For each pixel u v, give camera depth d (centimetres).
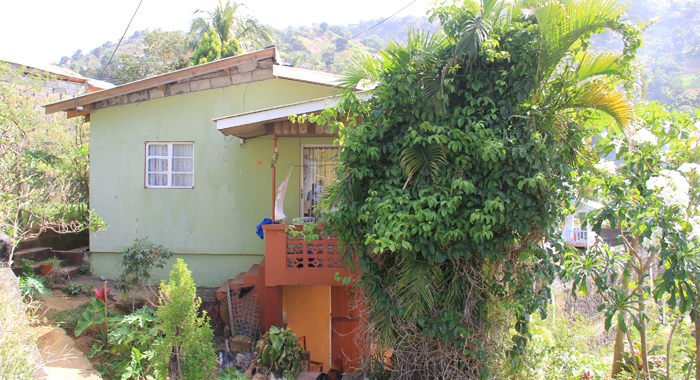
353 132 436
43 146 918
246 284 687
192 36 2067
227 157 799
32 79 741
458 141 392
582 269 423
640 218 381
